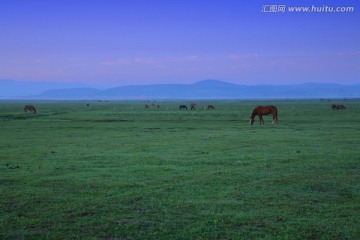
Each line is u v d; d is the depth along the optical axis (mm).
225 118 65812
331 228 10383
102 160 21891
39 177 17188
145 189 14852
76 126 49656
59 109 117438
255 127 45375
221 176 17031
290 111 89438
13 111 99688
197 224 10773
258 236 9898
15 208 12430
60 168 19406
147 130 43219
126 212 11953
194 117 70500
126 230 10367
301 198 13375
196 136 35469
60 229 10523
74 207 12484
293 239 9617
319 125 47156
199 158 22203
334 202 12875
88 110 109250
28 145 29562
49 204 12891
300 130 40406
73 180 16484
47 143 30875
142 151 25562
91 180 16469
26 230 10461
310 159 21438
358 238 9695
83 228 10578
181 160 21562
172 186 15266
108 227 10617
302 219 11133
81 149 26875
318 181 15875
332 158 21688
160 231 10266
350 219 11125
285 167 19078
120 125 51469
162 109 118125
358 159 21281
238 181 16062
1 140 33188
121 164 20500
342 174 17297
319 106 130625
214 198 13477
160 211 12000
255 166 19438
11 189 14984
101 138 34562
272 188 14828
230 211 11945
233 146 27656
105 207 12461
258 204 12680
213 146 27766
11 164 20734
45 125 51344
